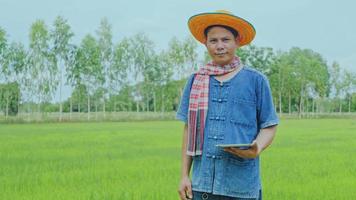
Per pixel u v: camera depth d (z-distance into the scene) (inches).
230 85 170.1
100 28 3011.8
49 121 2518.5
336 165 601.6
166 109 3380.9
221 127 168.6
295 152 786.2
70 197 376.5
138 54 3211.1
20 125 2003.0
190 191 173.9
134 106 3676.2
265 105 170.6
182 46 3319.4
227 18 167.3
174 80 3348.9
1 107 2834.6
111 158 694.5
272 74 3890.3
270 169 557.6
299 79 3885.3
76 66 2807.6
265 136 169.9
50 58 2691.9
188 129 173.6
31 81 2701.8
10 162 639.1
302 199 372.8
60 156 722.2
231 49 170.6
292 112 4436.5
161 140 1087.0
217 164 168.4
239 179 167.0
